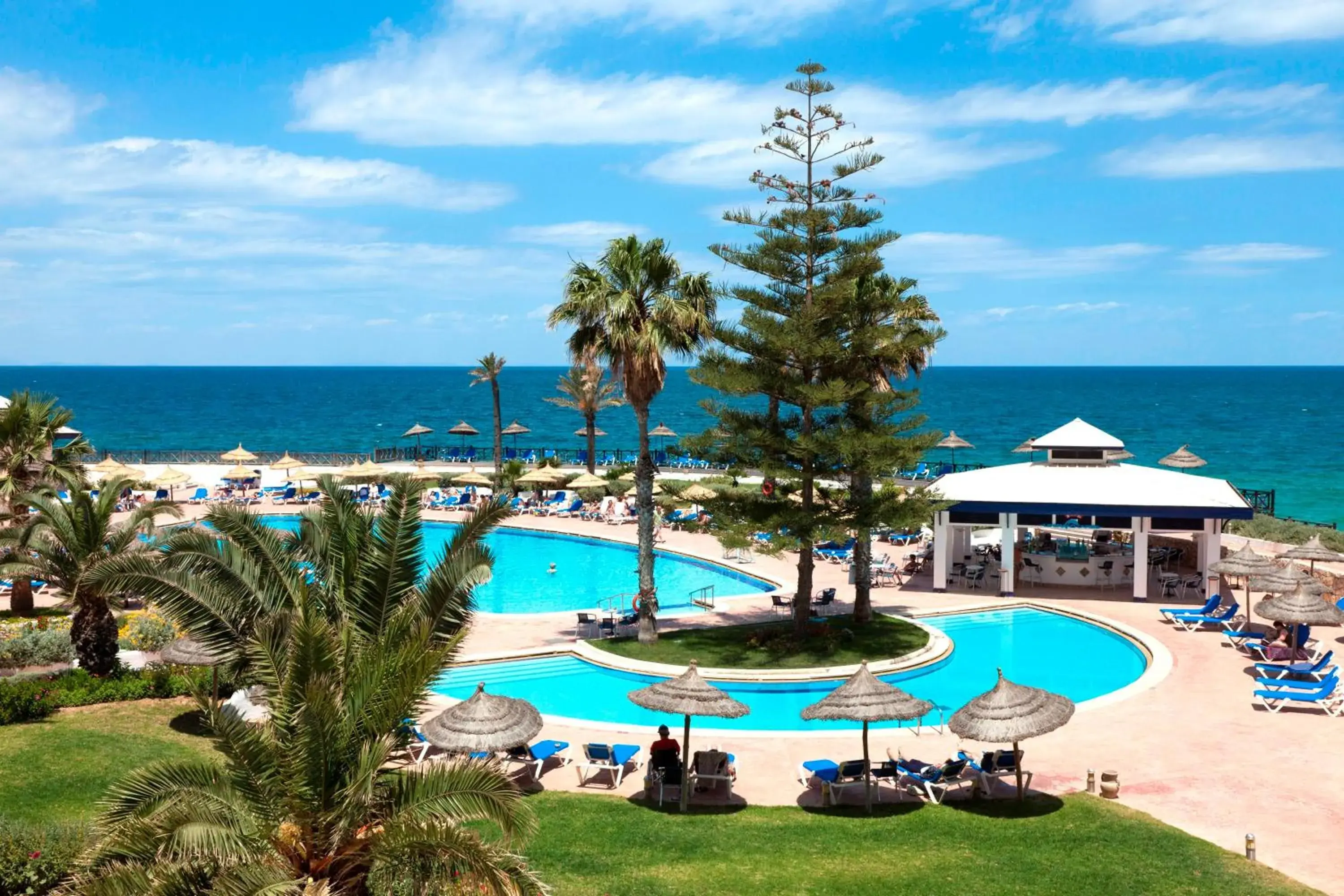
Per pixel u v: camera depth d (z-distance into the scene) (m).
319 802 9.66
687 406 182.38
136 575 12.83
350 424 148.25
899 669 24.08
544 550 42.38
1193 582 31.38
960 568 33.09
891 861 13.57
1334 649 24.56
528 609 31.83
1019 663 25.28
